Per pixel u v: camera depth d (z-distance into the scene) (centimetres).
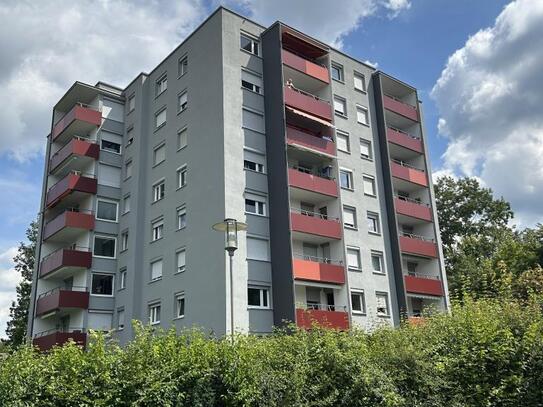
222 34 2862
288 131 2825
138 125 3422
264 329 2502
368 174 3278
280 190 2717
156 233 3058
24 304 4934
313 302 2811
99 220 3362
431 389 1064
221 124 2706
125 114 3662
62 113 3962
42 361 852
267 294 2603
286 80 3089
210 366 926
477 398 1070
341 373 1012
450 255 4747
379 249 3145
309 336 1105
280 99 2847
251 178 2727
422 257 3453
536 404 1035
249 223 2638
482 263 4109
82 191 3347
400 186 3606
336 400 991
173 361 889
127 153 3522
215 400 907
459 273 4156
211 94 2830
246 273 2528
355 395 998
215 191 2636
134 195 3278
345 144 3225
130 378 843
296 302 2591
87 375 830
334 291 2823
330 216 2969
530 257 3934
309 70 3066
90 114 3516
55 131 3803
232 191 2614
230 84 2805
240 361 936
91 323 3130
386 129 3466
